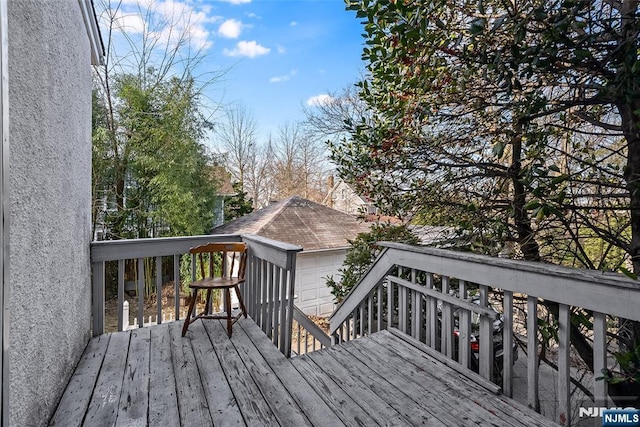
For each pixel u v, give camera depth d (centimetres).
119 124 835
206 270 721
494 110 213
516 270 162
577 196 163
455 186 250
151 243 295
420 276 267
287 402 179
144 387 194
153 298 890
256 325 294
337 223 1032
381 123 263
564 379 146
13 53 130
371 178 288
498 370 267
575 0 129
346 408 172
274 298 264
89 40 292
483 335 185
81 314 237
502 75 157
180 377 205
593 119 171
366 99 262
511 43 158
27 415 139
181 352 240
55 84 182
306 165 1731
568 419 146
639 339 154
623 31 132
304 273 865
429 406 169
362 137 260
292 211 1020
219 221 1095
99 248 272
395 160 257
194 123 905
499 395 173
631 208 161
